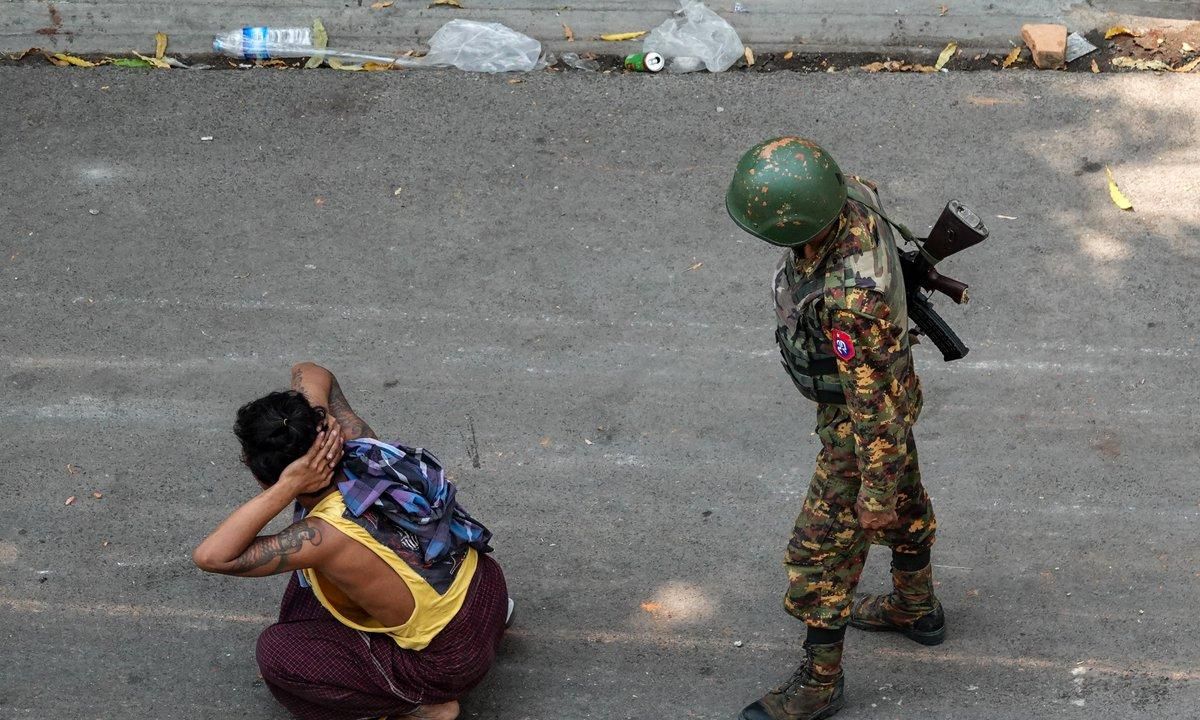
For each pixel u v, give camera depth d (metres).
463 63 11.93
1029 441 8.27
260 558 5.71
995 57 11.56
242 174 10.87
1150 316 9.10
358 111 11.50
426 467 6.18
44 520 8.11
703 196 10.43
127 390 9.00
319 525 5.83
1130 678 6.82
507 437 8.55
